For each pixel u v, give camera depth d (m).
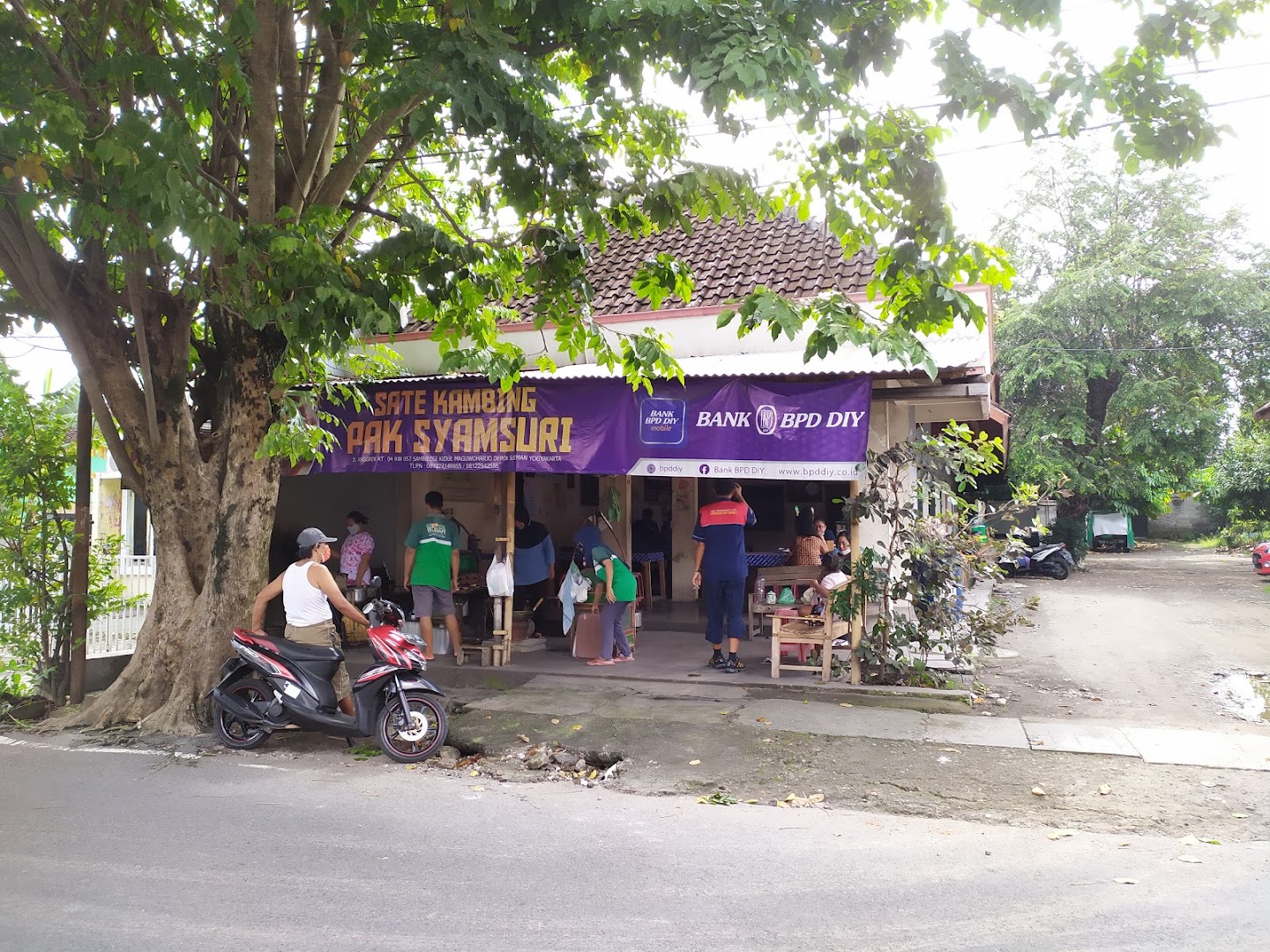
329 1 7.55
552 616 12.48
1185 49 6.08
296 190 7.99
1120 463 32.66
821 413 8.55
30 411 9.09
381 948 3.82
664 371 8.09
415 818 5.61
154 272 8.18
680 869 4.76
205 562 8.32
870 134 6.65
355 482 13.26
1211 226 30.00
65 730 7.98
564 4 6.70
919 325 7.01
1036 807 5.78
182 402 8.27
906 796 6.02
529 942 3.88
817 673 9.31
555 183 7.31
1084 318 30.81
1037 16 5.93
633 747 7.12
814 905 4.29
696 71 5.79
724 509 9.55
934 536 8.77
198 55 7.75
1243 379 30.69
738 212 7.80
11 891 4.40
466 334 8.68
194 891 4.41
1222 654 11.35
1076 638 12.73
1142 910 4.23
